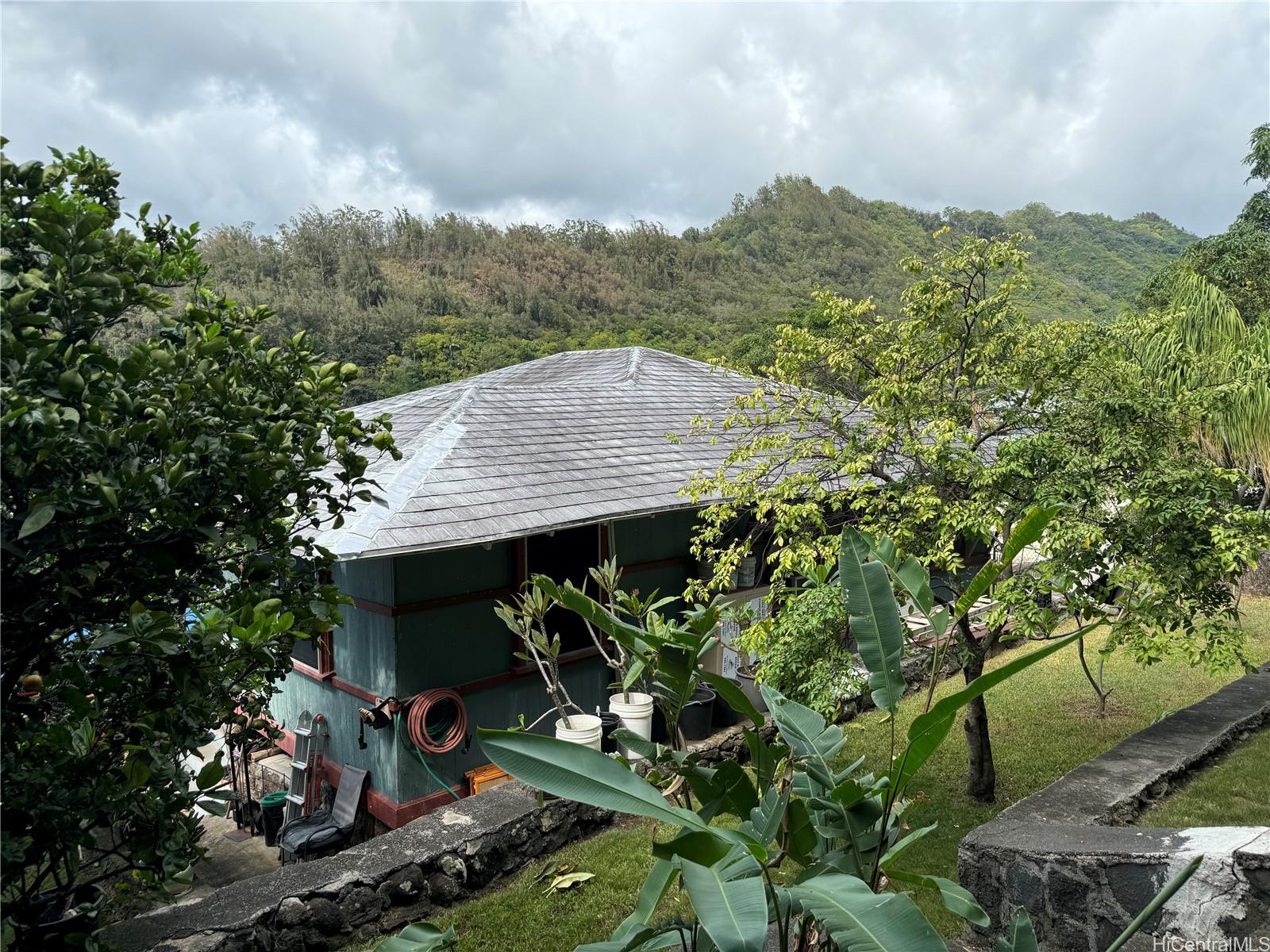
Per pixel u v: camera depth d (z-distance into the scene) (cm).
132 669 282
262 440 301
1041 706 866
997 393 620
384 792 705
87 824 274
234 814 787
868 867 273
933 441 624
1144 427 552
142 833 286
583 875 516
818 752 296
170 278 324
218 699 324
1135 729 787
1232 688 720
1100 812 461
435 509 664
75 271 263
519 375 1570
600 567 827
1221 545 473
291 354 338
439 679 715
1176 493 512
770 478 782
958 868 442
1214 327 1155
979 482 542
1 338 236
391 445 356
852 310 629
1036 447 538
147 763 273
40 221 257
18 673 279
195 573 320
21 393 242
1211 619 531
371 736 720
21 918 285
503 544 762
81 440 250
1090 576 535
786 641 602
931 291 612
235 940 397
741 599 929
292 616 295
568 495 751
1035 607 522
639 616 488
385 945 250
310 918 429
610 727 733
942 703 246
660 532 897
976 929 432
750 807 292
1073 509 512
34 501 237
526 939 456
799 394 671
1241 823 480
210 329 304
